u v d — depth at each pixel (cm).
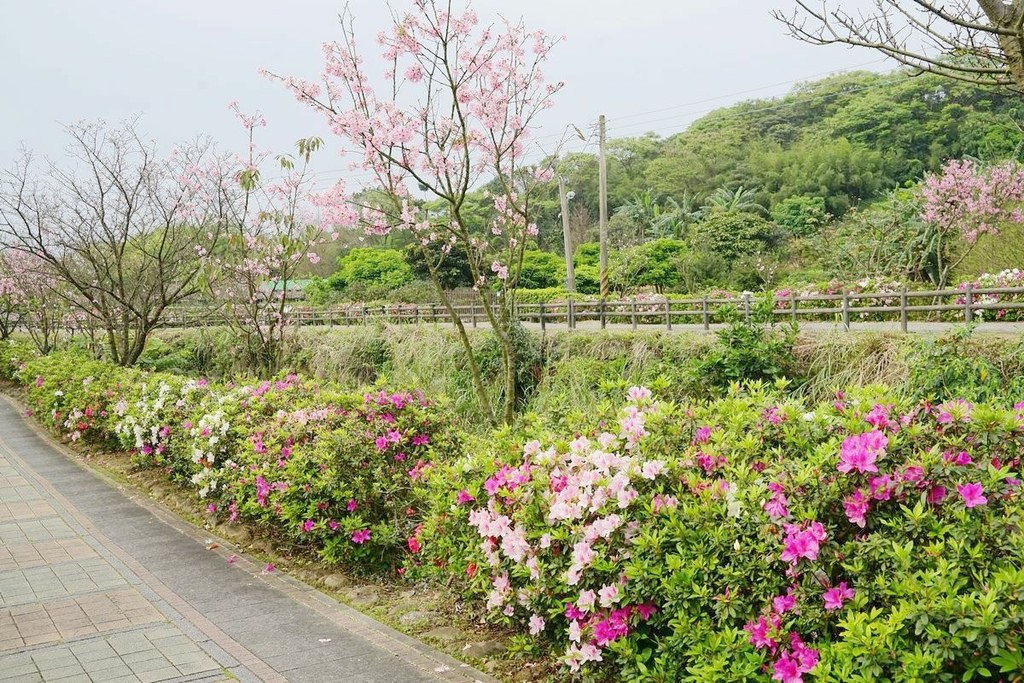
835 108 5341
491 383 1453
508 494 468
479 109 995
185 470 933
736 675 335
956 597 294
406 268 3566
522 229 1031
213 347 2058
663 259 3272
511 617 479
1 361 2219
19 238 1518
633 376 1272
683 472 414
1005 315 1273
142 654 484
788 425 425
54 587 616
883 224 2164
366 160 965
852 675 304
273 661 473
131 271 1684
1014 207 1870
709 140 5391
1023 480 344
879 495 342
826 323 1355
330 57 964
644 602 389
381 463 664
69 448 1266
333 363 1816
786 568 350
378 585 625
